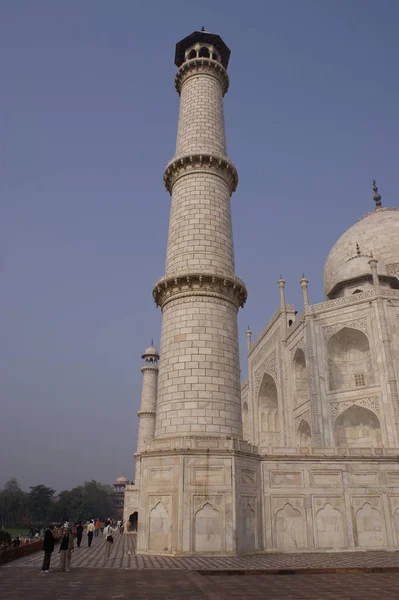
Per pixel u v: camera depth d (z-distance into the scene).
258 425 72.31
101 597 15.02
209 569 21.62
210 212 35.91
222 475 28.33
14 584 17.94
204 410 29.95
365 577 20.36
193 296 32.78
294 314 66.06
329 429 51.38
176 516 27.42
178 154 39.19
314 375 53.75
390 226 69.94
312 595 15.77
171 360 31.69
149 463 29.75
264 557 27.20
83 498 179.12
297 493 31.52
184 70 43.06
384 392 49.12
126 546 42.66
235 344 33.22
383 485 32.84
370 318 52.66
